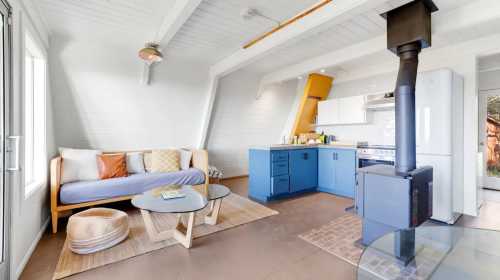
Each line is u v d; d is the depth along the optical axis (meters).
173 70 4.23
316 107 5.73
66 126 3.69
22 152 1.95
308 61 4.37
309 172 4.48
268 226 2.88
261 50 3.36
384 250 1.67
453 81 3.02
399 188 2.12
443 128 2.89
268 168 3.92
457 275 1.45
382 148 3.75
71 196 2.92
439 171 2.93
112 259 2.13
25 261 2.05
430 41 2.45
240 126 5.75
